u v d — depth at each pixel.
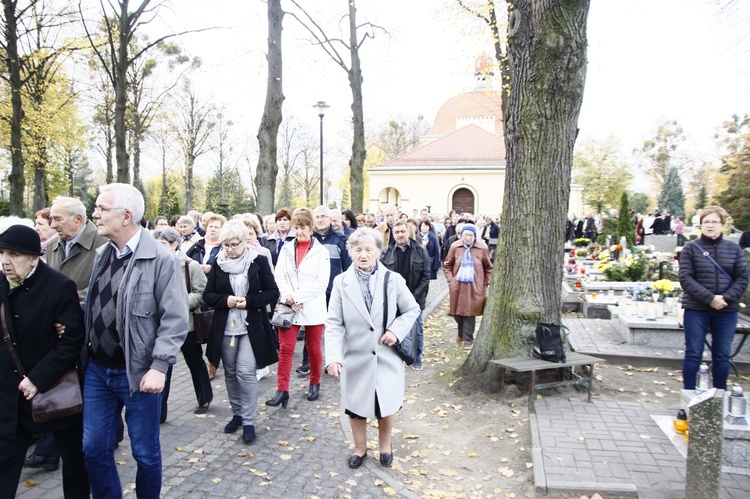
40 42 20.23
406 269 6.88
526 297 5.80
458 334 8.32
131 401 3.08
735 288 4.89
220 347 4.62
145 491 3.18
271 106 11.42
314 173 55.75
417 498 3.73
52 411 2.98
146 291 3.06
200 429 4.88
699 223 5.12
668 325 7.24
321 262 5.64
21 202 18.28
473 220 19.03
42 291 3.09
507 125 5.93
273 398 5.55
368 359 3.95
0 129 20.31
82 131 25.38
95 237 4.25
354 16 15.12
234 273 4.62
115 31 16.97
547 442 4.41
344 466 4.19
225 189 48.38
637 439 4.45
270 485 3.85
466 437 4.80
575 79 5.54
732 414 3.98
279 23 11.39
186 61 28.55
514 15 5.59
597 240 22.88
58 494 3.66
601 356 6.89
